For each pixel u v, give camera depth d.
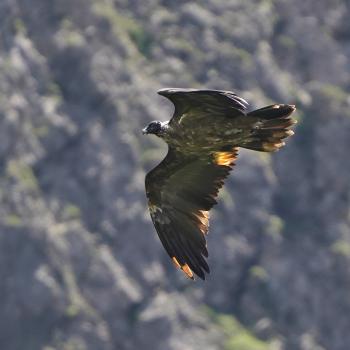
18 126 55.09
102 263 52.09
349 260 55.22
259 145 13.29
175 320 50.88
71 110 57.47
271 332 51.97
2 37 58.16
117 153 55.84
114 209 54.22
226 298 53.03
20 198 52.59
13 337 49.59
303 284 54.34
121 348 50.19
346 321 53.75
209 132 13.34
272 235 55.44
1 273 50.41
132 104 58.03
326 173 59.19
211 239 54.09
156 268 52.78
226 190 56.38
